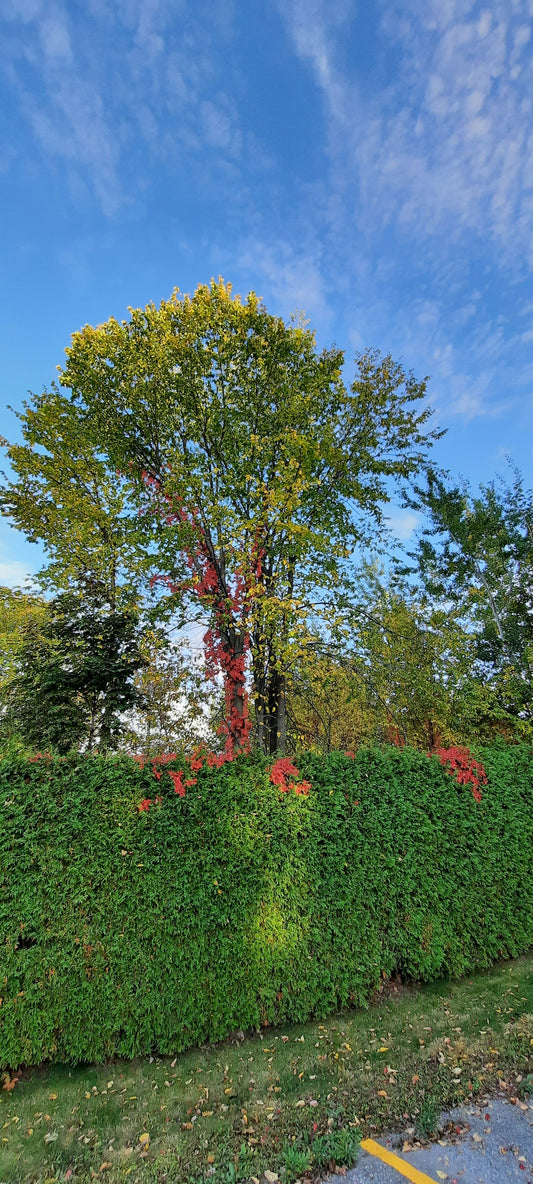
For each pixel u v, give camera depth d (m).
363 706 17.53
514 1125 3.56
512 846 7.81
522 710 17.33
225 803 6.01
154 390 11.91
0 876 5.13
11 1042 4.78
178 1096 4.30
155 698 15.80
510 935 7.41
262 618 11.30
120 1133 3.84
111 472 14.59
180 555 12.42
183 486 11.45
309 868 6.17
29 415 15.46
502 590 20.19
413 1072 4.29
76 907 5.24
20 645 15.05
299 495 12.64
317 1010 5.78
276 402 13.07
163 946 5.32
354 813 6.67
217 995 5.36
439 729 16.09
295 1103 4.02
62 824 5.41
